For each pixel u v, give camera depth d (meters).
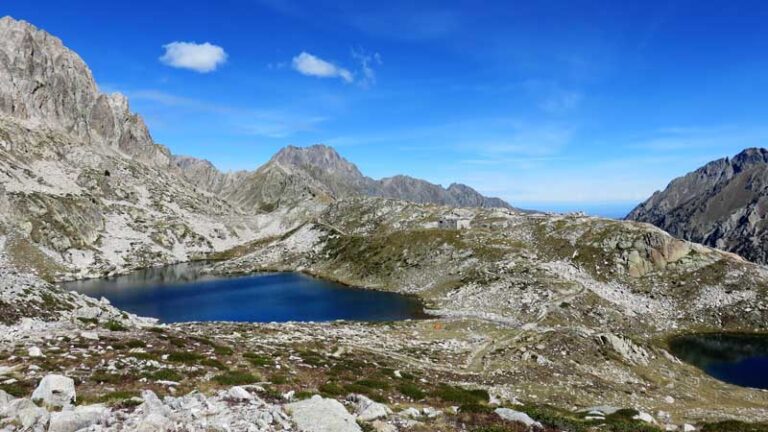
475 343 68.38
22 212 180.00
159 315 105.94
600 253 126.56
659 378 59.28
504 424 23.62
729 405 50.41
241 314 107.31
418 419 23.42
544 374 52.62
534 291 107.19
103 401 20.61
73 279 160.38
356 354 52.75
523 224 160.75
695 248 126.44
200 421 16.61
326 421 18.08
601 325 93.06
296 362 40.53
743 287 108.62
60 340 34.25
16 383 22.38
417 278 140.50
